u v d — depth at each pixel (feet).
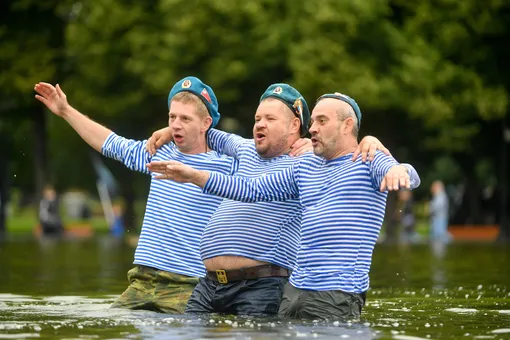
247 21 235.20
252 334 45.96
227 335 45.52
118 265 124.57
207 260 57.98
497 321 53.52
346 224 53.93
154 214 61.52
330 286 53.62
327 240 54.03
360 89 226.17
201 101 61.72
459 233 273.54
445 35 239.09
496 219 299.79
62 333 46.57
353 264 53.93
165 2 238.07
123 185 303.07
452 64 240.32
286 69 237.45
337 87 226.79
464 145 252.62
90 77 255.50
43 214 275.80
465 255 149.18
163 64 240.73
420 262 128.47
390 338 45.27
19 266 121.60
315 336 45.32
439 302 67.26
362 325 50.37
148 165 54.90
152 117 260.42
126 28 249.96
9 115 281.13
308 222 54.60
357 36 231.30
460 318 55.11
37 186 285.23
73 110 64.49
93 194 448.24
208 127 62.28
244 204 58.44
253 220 57.57
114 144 63.52
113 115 254.47
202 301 58.18
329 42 227.61
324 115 54.65
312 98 229.04
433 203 254.47
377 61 233.14
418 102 231.30
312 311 53.52
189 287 60.54
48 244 212.84
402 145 273.54
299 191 55.83
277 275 57.41
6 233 305.32
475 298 70.74
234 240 57.26
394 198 246.88
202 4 235.20
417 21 239.09
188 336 45.24
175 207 61.21
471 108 241.35
